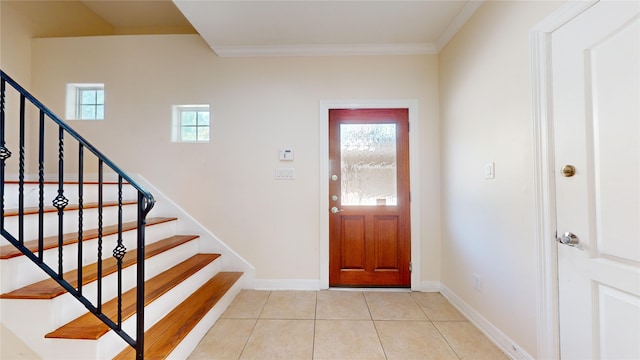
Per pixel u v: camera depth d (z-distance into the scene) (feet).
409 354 5.43
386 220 8.80
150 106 8.96
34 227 5.34
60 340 4.07
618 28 3.53
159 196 8.85
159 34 9.80
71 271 5.15
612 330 3.67
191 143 8.93
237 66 8.94
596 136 3.84
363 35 8.13
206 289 7.32
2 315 4.10
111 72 8.97
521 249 5.09
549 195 4.51
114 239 6.23
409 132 8.77
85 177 8.84
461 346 5.71
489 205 6.07
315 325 6.49
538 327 4.68
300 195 8.80
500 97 5.69
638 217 3.36
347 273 8.77
